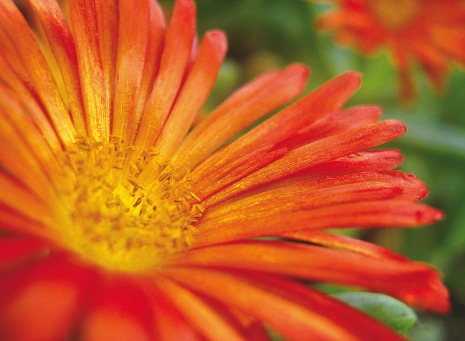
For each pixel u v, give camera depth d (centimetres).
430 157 14
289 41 15
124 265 8
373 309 9
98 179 9
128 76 9
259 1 15
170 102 9
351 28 14
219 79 13
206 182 9
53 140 9
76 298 7
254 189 9
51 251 8
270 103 10
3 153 8
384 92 15
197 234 9
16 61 8
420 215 8
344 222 8
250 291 8
